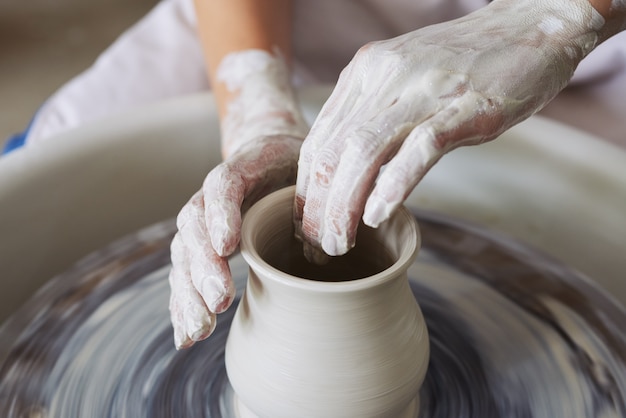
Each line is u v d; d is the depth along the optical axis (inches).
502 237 44.6
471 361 36.0
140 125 50.7
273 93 44.3
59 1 148.9
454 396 34.5
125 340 37.5
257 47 47.7
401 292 28.6
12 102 116.7
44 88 121.0
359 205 27.2
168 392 34.8
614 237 45.6
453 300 39.6
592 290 40.2
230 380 31.0
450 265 42.2
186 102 52.3
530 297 39.6
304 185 30.0
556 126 49.1
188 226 31.7
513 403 34.1
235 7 49.3
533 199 48.9
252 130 41.3
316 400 28.2
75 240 49.2
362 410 28.4
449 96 28.6
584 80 55.0
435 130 26.3
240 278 40.9
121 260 43.1
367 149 26.8
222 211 30.2
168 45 61.2
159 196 52.8
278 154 35.6
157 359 36.3
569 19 31.9
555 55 31.0
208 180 32.6
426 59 29.3
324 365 27.8
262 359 28.8
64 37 138.1
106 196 50.1
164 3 66.0
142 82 58.9
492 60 29.9
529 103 30.1
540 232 49.4
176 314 30.6
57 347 37.3
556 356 36.2
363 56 30.3
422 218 46.4
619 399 34.1
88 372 35.9
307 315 27.2
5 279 44.6
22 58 130.4
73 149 48.1
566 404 34.0
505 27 31.7
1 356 37.1
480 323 38.1
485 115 28.2
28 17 143.9
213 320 29.6
